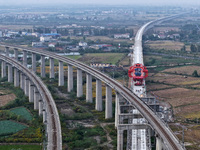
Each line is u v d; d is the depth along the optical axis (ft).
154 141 587.27
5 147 582.76
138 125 562.25
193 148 575.38
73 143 592.19
